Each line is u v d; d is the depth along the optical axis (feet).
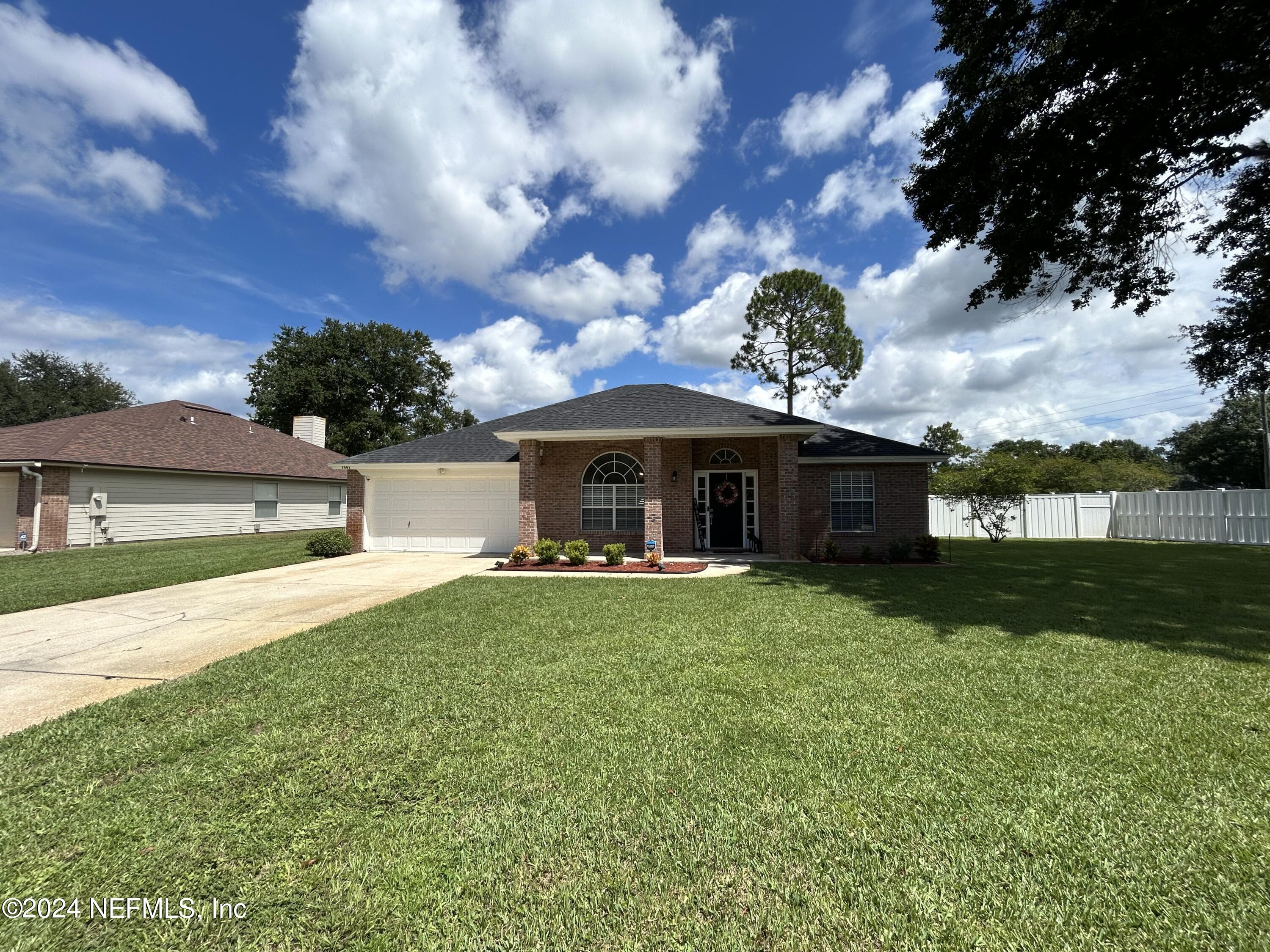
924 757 10.27
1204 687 13.99
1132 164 27.96
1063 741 10.90
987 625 20.85
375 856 7.50
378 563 41.78
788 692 13.74
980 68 29.53
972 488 59.52
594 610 23.65
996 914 6.44
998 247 32.14
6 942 6.05
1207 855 7.43
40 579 32.22
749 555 44.52
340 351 121.80
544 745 10.84
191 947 6.02
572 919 6.40
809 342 83.15
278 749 10.69
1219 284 39.91
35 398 121.49
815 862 7.33
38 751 10.71
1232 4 22.56
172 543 56.13
